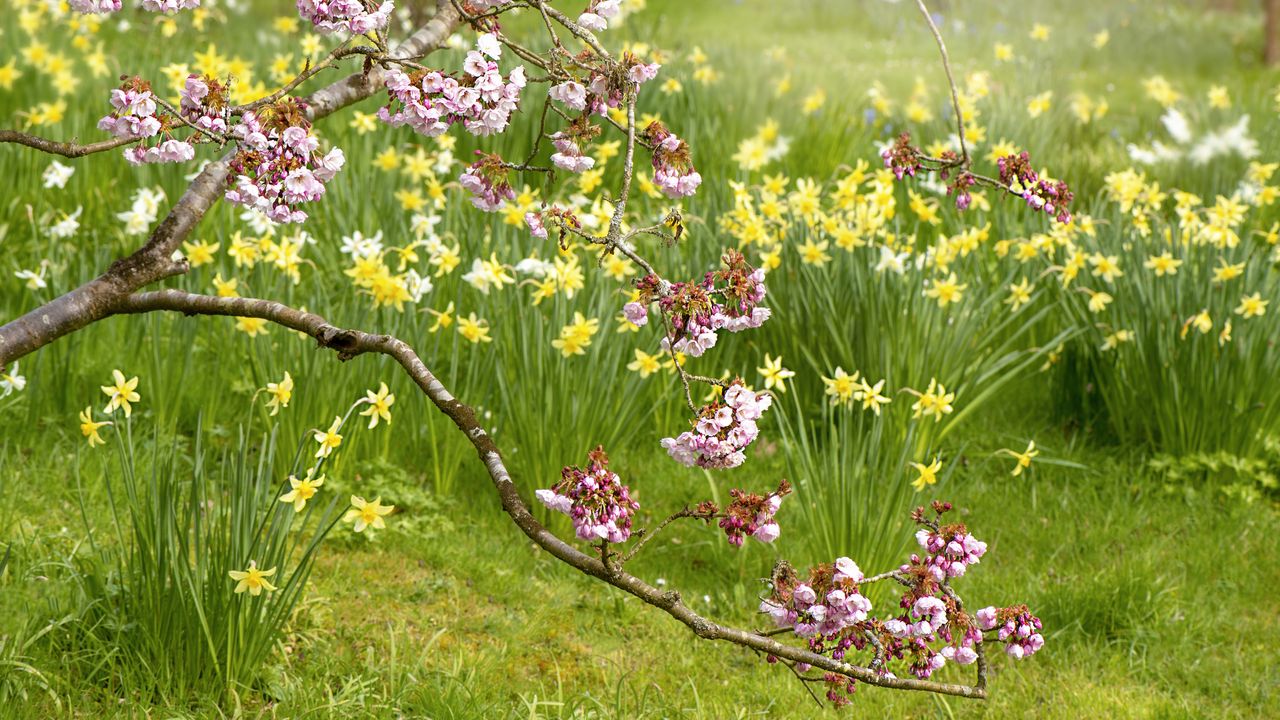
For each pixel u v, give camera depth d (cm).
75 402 515
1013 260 619
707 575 484
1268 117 947
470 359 509
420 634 425
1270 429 550
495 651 419
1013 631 272
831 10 1545
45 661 361
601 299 522
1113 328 570
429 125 236
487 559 475
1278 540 512
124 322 552
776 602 256
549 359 493
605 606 461
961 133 345
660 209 707
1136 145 919
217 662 360
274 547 372
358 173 668
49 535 435
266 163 218
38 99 816
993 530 517
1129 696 421
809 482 460
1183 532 522
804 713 403
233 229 598
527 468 500
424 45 284
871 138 884
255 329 495
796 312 559
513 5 253
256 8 1230
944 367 539
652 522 510
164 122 232
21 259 602
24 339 256
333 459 488
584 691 407
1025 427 596
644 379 519
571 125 257
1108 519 521
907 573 271
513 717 376
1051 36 1434
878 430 461
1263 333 542
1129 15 1603
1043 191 337
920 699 415
